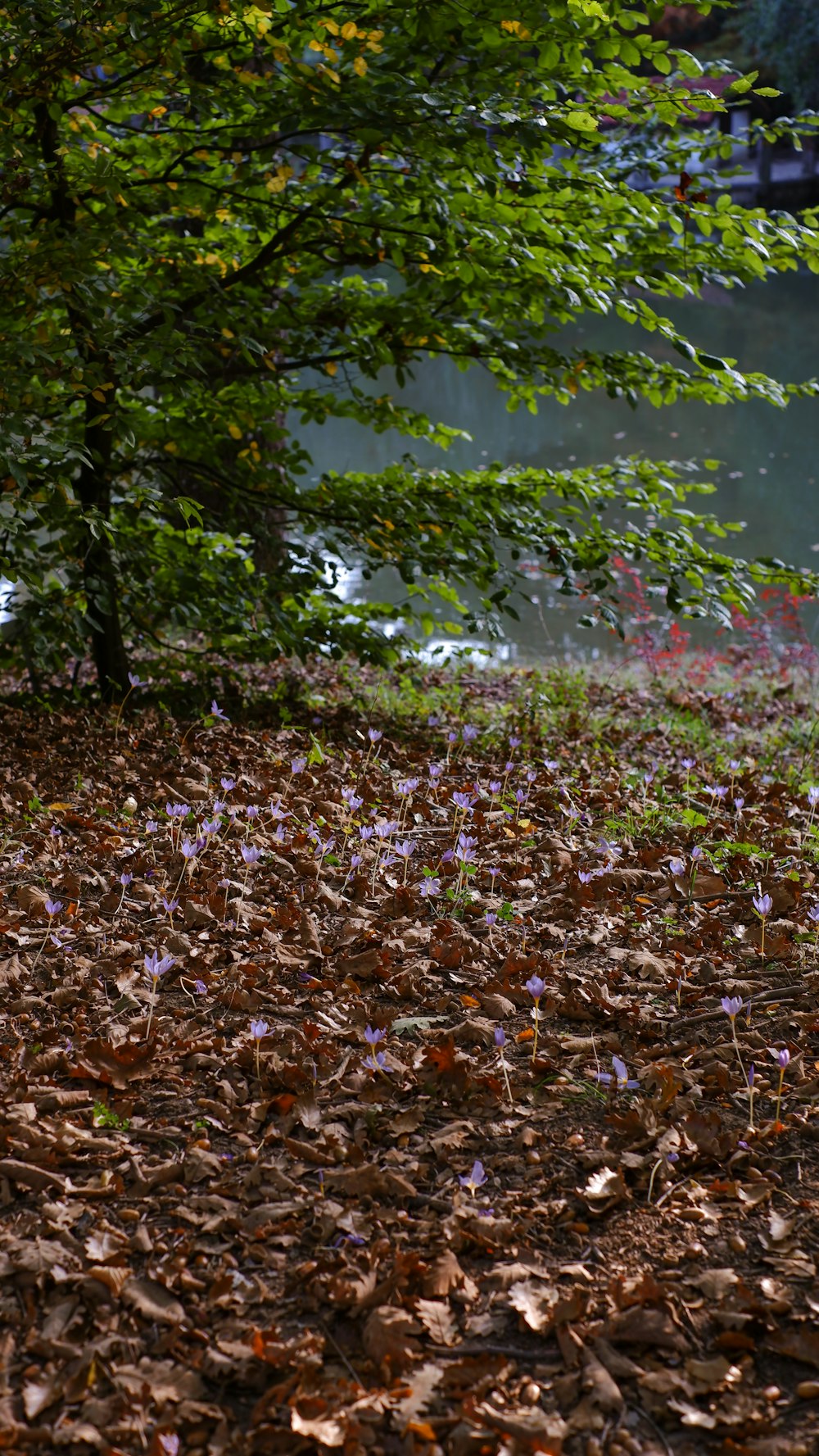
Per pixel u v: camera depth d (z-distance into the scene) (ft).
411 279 20.38
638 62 16.48
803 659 34.04
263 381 22.18
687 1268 8.03
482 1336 7.57
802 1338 7.38
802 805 17.85
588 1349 7.40
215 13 17.11
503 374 23.21
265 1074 10.13
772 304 112.16
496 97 17.52
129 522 22.17
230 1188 8.84
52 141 19.27
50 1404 7.03
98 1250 8.16
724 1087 9.96
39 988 11.54
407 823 16.47
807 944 12.37
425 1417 6.97
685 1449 6.75
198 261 21.16
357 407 22.68
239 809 15.80
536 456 64.08
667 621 37.70
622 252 20.12
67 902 13.39
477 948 12.44
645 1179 8.92
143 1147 9.30
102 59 17.34
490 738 21.45
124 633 22.49
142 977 11.77
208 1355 7.36
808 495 56.39
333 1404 7.01
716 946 12.64
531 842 15.67
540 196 18.88
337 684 27.58
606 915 13.41
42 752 18.49
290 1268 8.11
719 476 60.49
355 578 45.60
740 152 132.57
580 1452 6.77
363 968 12.01
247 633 21.85
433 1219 8.55
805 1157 9.07
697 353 18.31
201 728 20.61
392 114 17.19
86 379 17.75
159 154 20.94
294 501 22.41
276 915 13.12
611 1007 11.14
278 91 18.33
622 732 23.81
